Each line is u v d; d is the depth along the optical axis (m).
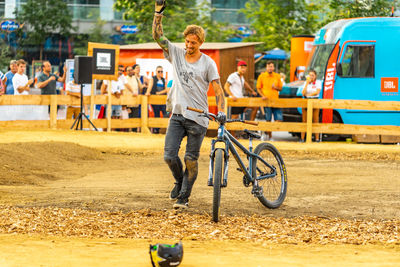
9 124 19.95
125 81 23.19
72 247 7.52
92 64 20.66
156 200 10.96
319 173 15.11
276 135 27.89
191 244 7.91
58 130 19.88
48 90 21.69
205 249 7.59
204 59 9.80
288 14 37.88
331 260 7.19
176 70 9.79
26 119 20.25
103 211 9.96
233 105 21.59
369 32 23.44
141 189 12.18
